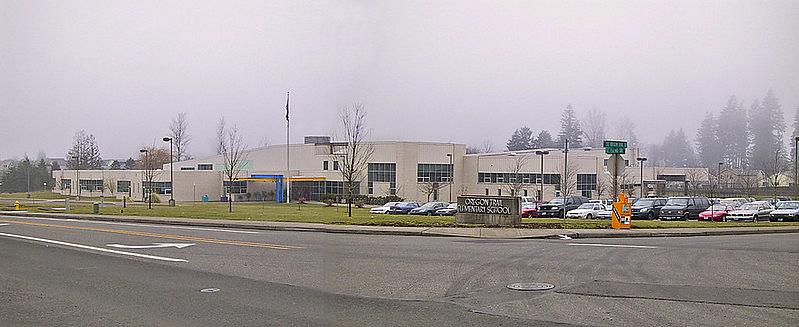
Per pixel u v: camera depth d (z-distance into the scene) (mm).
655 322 9219
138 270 14281
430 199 78188
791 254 17047
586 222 29234
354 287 11961
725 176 89438
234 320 9430
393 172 77812
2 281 13008
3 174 115688
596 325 9062
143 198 79812
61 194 98688
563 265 14695
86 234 23938
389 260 15578
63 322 9477
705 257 16312
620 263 15055
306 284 12312
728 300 10703
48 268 14734
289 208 53156
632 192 76250
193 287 12086
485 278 12891
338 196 74625
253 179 80812
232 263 15227
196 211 42562
